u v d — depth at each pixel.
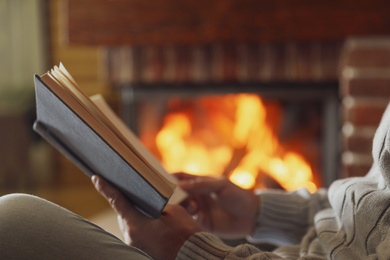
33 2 3.49
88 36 2.12
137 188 0.71
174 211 0.79
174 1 2.07
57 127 0.77
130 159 0.69
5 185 3.43
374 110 1.94
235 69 2.13
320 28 1.99
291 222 1.06
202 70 2.15
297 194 1.10
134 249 0.66
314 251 0.80
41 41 3.52
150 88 2.23
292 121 2.20
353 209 0.72
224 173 2.25
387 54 1.93
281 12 2.01
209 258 0.71
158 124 2.28
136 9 2.09
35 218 0.62
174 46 2.16
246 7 2.03
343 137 2.02
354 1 1.95
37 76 0.68
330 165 2.12
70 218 0.65
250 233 1.09
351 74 1.96
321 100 2.15
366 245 0.68
